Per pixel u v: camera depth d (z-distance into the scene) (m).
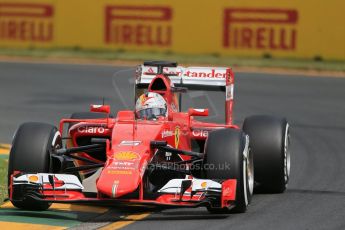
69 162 34.25
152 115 32.44
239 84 82.81
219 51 101.38
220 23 100.94
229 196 29.16
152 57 101.88
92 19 105.44
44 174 28.89
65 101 68.94
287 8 98.75
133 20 103.94
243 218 30.20
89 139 34.19
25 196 28.86
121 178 27.33
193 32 101.88
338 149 49.44
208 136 30.55
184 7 102.00
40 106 65.75
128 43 104.50
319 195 35.56
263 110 66.69
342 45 98.25
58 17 106.38
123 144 29.66
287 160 36.41
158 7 102.88
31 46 107.31
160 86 33.50
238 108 67.38
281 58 99.75
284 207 32.72
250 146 33.09
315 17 98.38
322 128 58.19
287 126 36.22
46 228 28.17
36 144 29.73
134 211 31.30
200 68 38.50
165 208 31.89
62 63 98.25
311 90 80.06
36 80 82.88
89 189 30.08
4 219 29.41
